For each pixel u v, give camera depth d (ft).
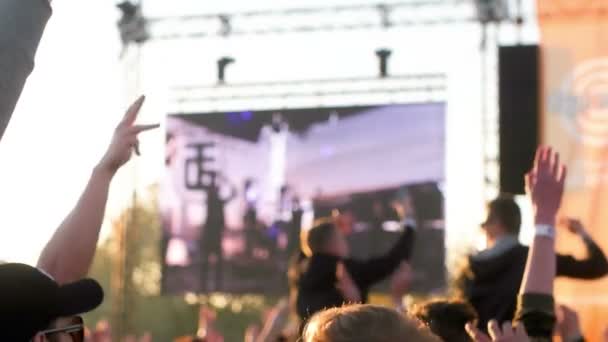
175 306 97.71
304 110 38.29
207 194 38.96
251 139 38.75
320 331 4.58
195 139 39.22
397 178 37.19
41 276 5.47
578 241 30.91
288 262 38.04
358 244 37.24
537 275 9.05
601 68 33.12
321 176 37.99
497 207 13.52
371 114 37.65
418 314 9.43
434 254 36.68
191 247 38.96
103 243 98.78
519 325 7.32
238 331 99.25
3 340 5.19
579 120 33.09
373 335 4.45
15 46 5.12
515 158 33.32
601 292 31.89
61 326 5.56
